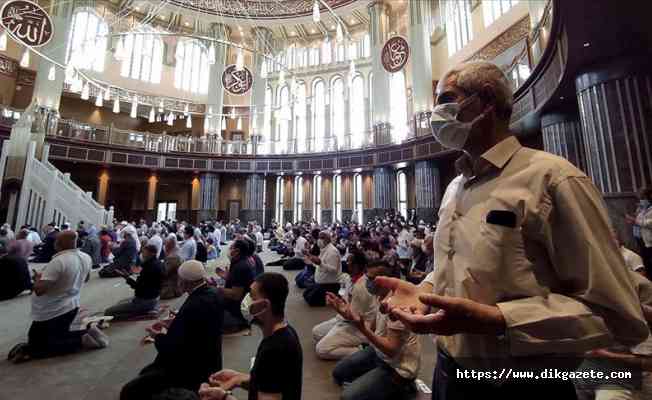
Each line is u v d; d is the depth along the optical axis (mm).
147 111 22219
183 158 20578
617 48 5062
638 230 4191
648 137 4898
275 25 22453
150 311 4777
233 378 1779
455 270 904
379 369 2471
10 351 3322
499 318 693
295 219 22344
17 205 11398
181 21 22734
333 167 20281
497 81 968
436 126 1024
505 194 848
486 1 14750
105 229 10578
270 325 1782
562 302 711
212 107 21750
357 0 19734
